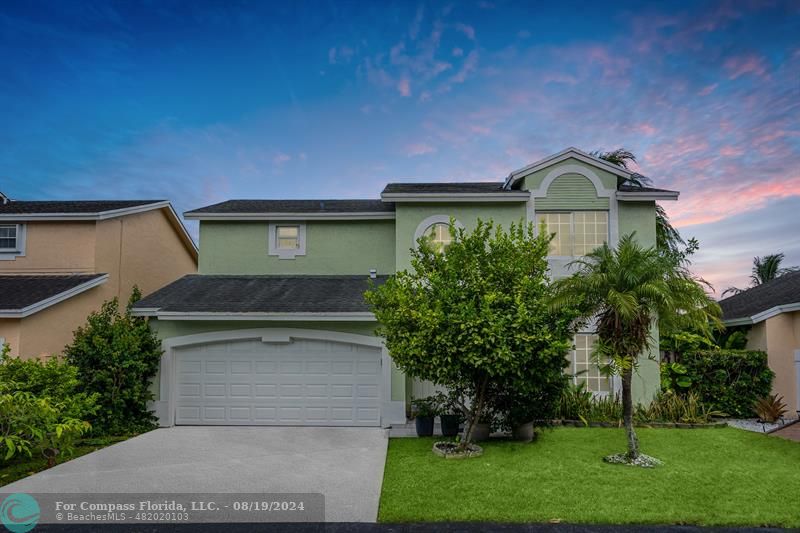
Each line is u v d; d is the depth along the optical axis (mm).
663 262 8945
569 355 13695
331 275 15750
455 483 7559
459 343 8602
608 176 14383
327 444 10383
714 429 11695
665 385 13609
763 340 14156
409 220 14430
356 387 12438
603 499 6836
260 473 8250
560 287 9203
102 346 11562
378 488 7426
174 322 12555
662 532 5805
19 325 12266
